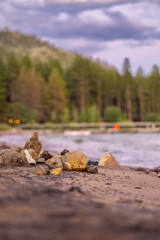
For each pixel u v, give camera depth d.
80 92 96.38
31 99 77.69
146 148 18.20
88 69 97.38
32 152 7.84
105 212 2.76
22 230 1.95
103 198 3.80
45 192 3.61
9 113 65.62
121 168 9.15
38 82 82.94
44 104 83.25
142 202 3.82
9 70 83.81
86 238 1.89
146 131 62.44
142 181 6.55
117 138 35.88
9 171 5.74
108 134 52.12
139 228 2.24
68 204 2.99
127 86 97.81
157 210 3.21
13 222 2.14
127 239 1.93
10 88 83.94
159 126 69.00
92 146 18.95
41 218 2.31
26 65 96.94
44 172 5.80
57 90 84.50
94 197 3.77
